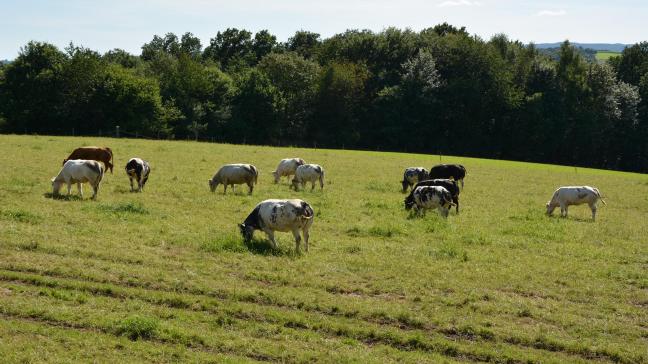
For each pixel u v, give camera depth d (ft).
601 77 312.91
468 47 315.37
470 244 63.72
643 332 40.81
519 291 48.34
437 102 301.02
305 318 40.37
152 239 56.49
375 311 41.83
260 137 291.99
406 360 35.45
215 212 72.54
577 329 40.88
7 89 256.32
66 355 33.42
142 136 257.34
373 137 313.32
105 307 40.14
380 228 66.39
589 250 63.26
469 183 131.44
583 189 87.45
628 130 311.47
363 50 351.05
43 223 59.57
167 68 336.29
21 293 41.50
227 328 38.42
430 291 46.96
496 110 310.45
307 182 111.14
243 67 365.40
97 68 261.44
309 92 310.24
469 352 37.01
